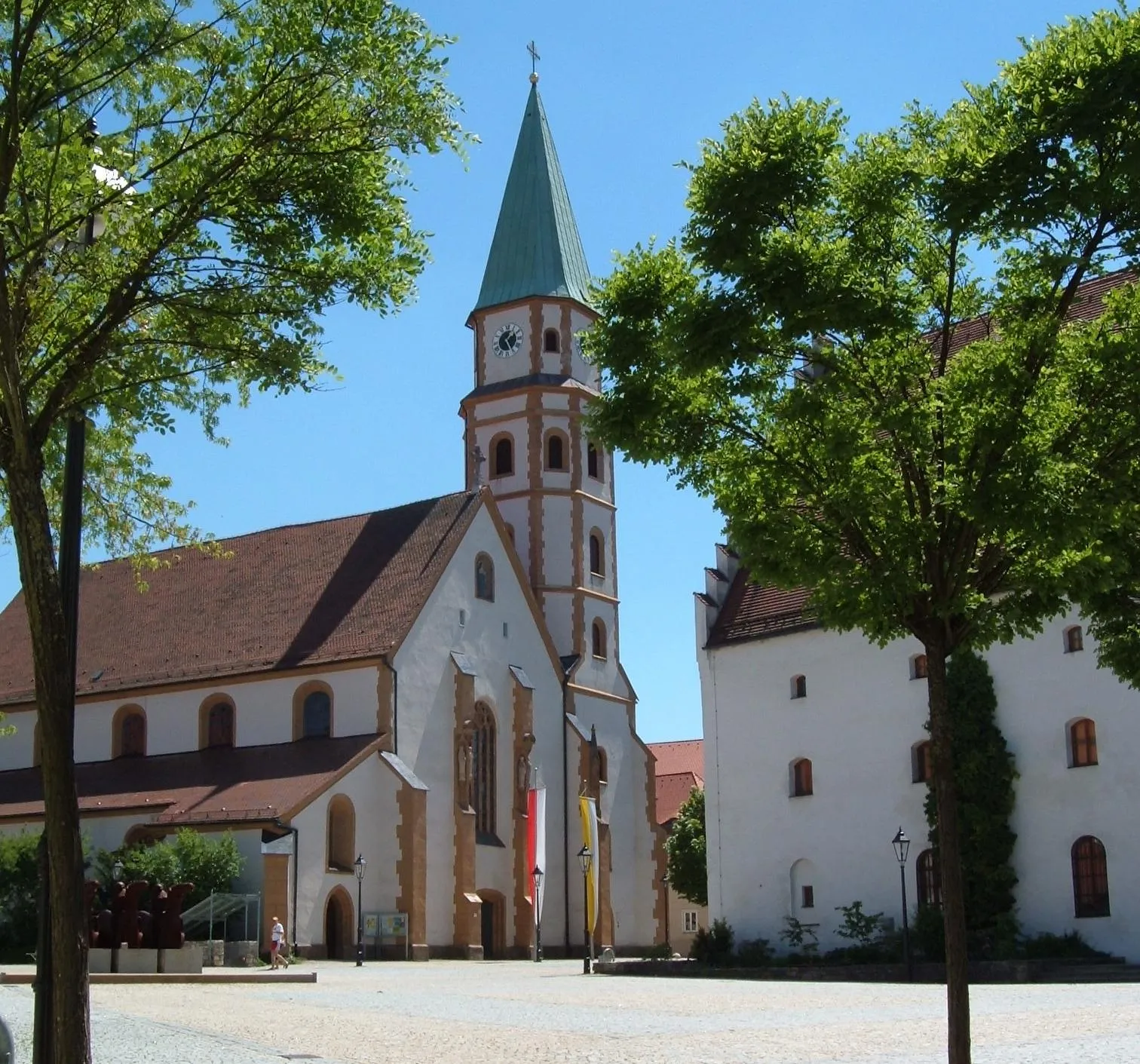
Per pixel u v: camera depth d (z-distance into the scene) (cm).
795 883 4706
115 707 6562
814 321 1280
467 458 7519
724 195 1359
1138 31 1255
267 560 7006
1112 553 1402
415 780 5841
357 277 1695
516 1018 2417
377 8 1584
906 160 1340
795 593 4947
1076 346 1297
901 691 4509
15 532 1390
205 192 1591
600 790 7062
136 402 1778
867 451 1341
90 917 3903
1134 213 1281
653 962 4656
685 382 1438
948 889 1266
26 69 1567
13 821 6012
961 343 1970
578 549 7288
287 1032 2125
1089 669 4091
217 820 5431
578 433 7400
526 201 7725
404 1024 2288
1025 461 1247
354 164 1636
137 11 1591
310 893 5409
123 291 1619
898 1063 1669
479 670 6488
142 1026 2173
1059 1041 1900
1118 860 3953
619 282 1477
